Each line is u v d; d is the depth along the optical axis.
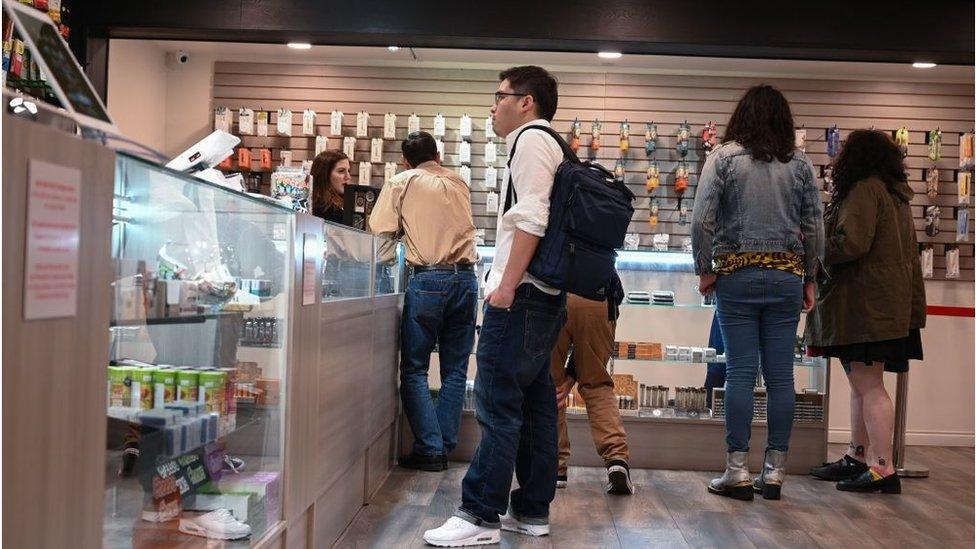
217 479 2.08
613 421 4.06
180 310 1.86
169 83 6.63
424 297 4.38
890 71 6.31
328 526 3.01
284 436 2.46
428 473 4.36
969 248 6.29
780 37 4.59
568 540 3.19
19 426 1.19
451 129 6.64
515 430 3.07
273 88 6.64
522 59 6.48
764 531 3.39
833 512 3.75
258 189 6.61
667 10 4.61
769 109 3.93
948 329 6.18
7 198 1.14
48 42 1.49
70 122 1.56
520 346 3.00
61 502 1.32
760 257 3.90
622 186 3.03
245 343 2.24
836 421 6.24
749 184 3.89
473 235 4.55
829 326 4.23
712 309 4.85
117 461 1.58
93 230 1.41
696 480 4.40
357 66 6.62
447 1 4.61
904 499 4.05
